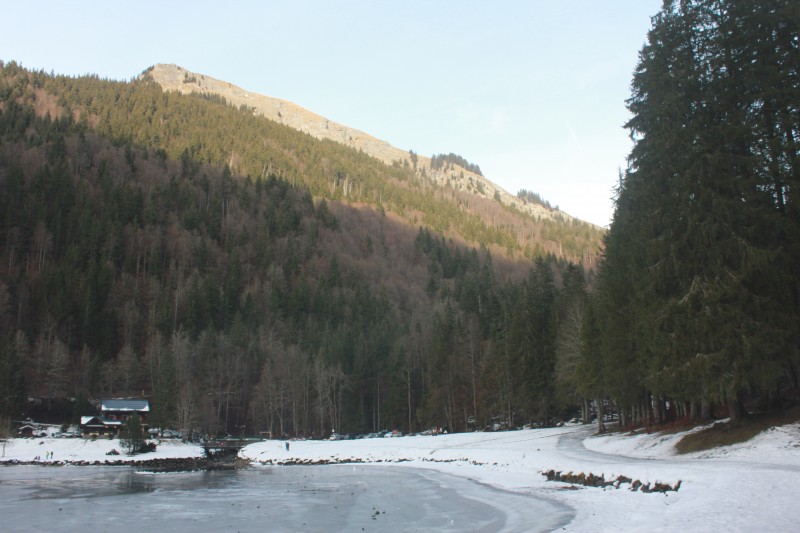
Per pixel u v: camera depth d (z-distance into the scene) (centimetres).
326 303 15212
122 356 10875
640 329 4009
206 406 9781
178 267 15600
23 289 11956
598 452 4328
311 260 18838
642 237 3741
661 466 2883
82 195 16088
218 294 14075
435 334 10531
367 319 14600
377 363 10925
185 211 18275
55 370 9919
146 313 13438
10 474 5466
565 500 2694
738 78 3269
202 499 3506
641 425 5275
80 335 11706
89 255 14312
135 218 16275
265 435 10362
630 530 1830
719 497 2009
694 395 3319
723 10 3328
